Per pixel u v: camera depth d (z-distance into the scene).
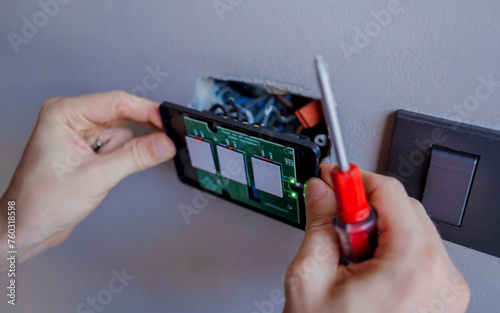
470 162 0.39
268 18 0.44
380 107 0.42
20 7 0.63
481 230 0.42
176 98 0.58
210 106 0.58
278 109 0.55
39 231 0.63
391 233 0.37
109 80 0.63
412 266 0.35
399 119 0.41
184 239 0.70
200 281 0.73
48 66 0.67
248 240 0.62
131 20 0.54
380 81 0.41
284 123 0.54
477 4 0.33
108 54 0.60
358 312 0.36
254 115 0.54
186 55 0.53
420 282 0.35
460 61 0.36
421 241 0.36
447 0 0.34
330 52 0.42
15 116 0.79
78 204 0.62
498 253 0.42
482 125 0.38
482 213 0.41
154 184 0.67
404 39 0.37
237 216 0.60
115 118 0.61
